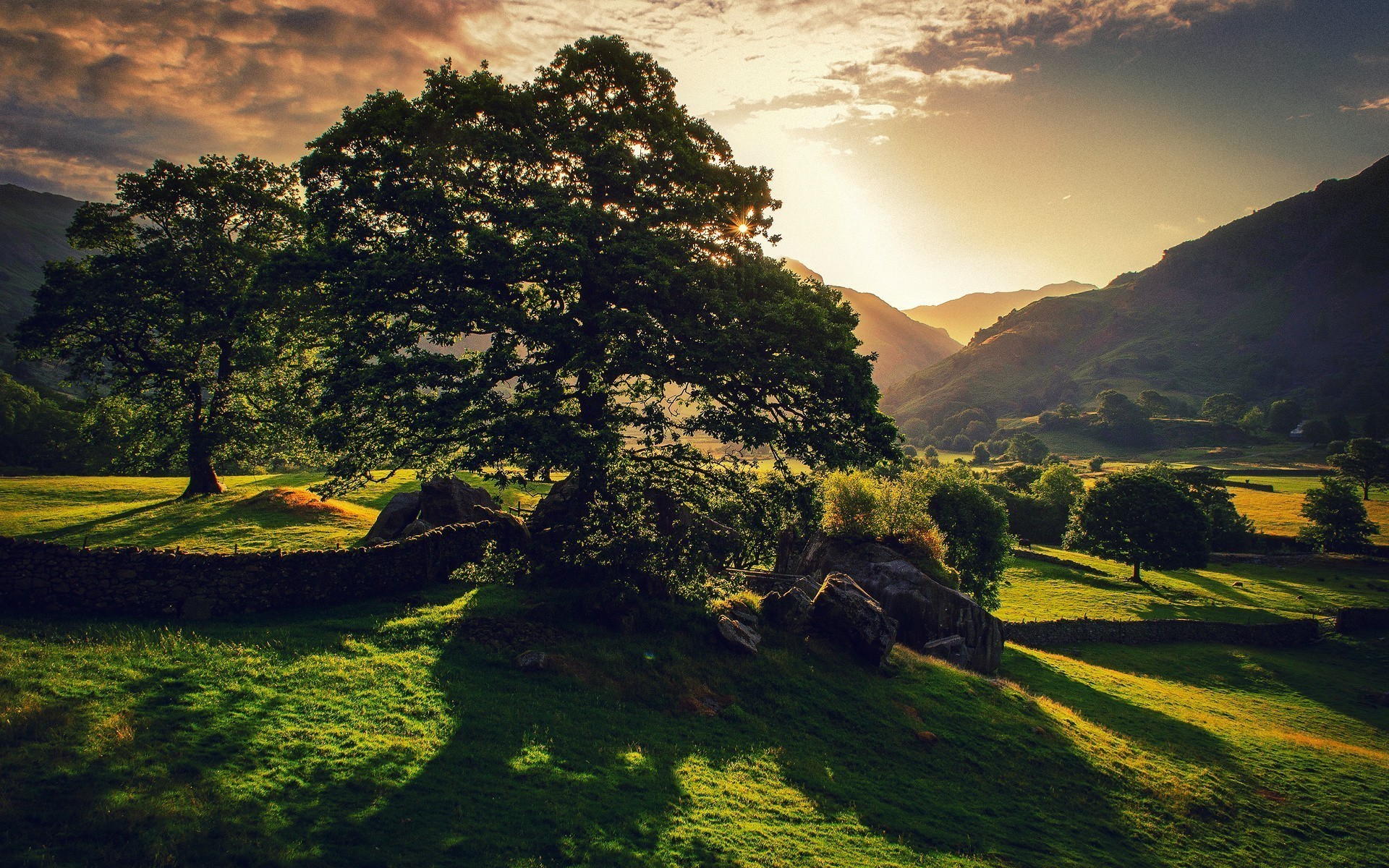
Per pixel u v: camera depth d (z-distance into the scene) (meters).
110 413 50.66
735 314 24.17
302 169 24.53
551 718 17.80
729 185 27.11
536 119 25.44
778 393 25.50
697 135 27.80
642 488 25.89
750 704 21.78
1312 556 93.44
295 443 49.56
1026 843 17.73
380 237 24.58
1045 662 41.28
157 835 10.20
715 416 25.23
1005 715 25.52
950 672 28.81
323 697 16.36
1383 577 83.81
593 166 24.88
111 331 45.78
